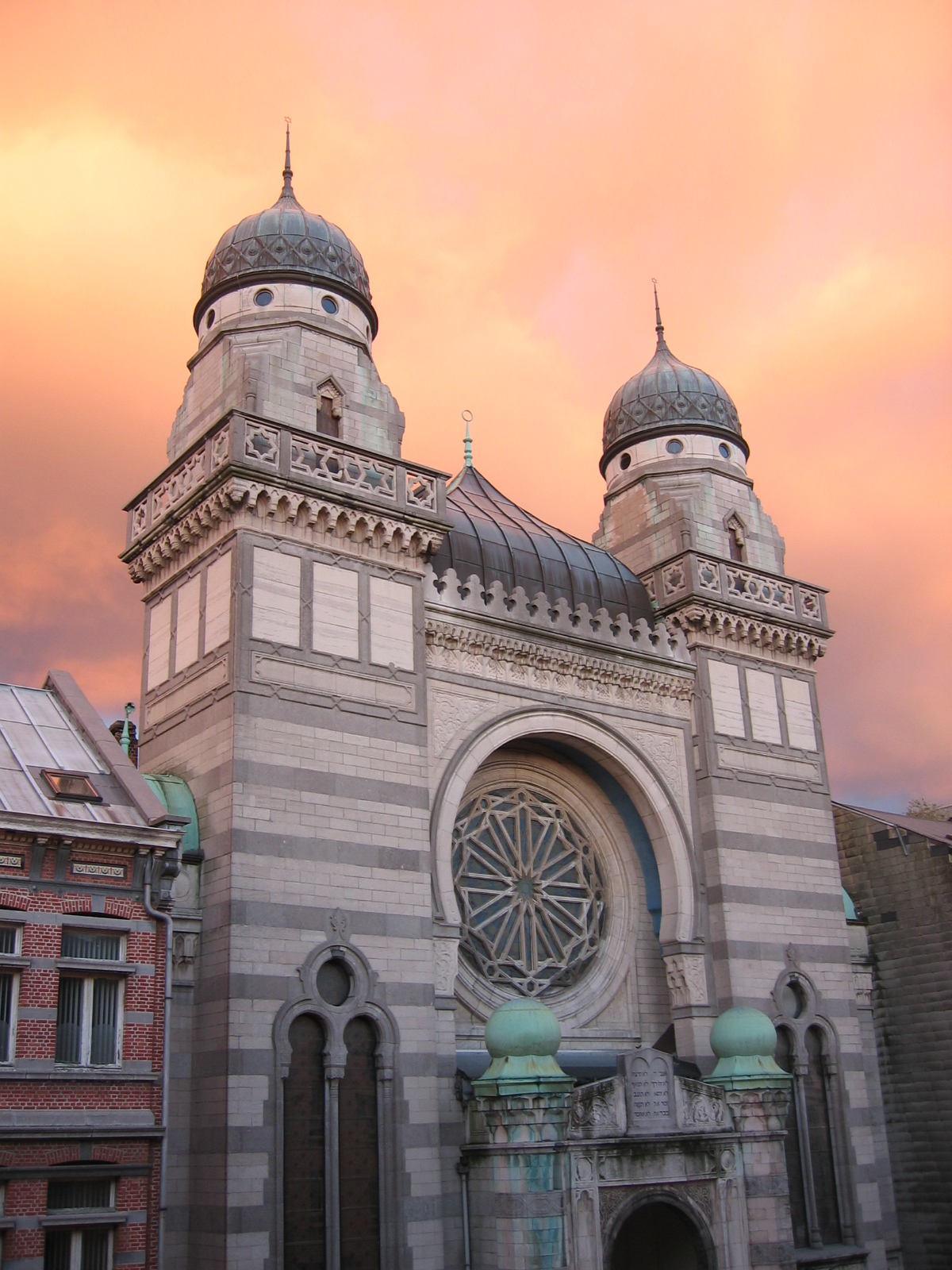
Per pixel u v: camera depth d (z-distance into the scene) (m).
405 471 35.97
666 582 43.06
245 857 29.69
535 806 39.16
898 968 45.88
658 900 39.31
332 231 39.56
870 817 48.31
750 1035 34.25
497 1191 29.59
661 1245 33.78
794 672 44.31
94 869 27.23
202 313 39.25
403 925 31.81
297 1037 29.47
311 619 32.84
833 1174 38.56
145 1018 27.05
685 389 47.72
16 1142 24.52
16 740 30.70
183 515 34.25
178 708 33.19
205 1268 27.05
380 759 32.81
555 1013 36.69
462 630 36.28
